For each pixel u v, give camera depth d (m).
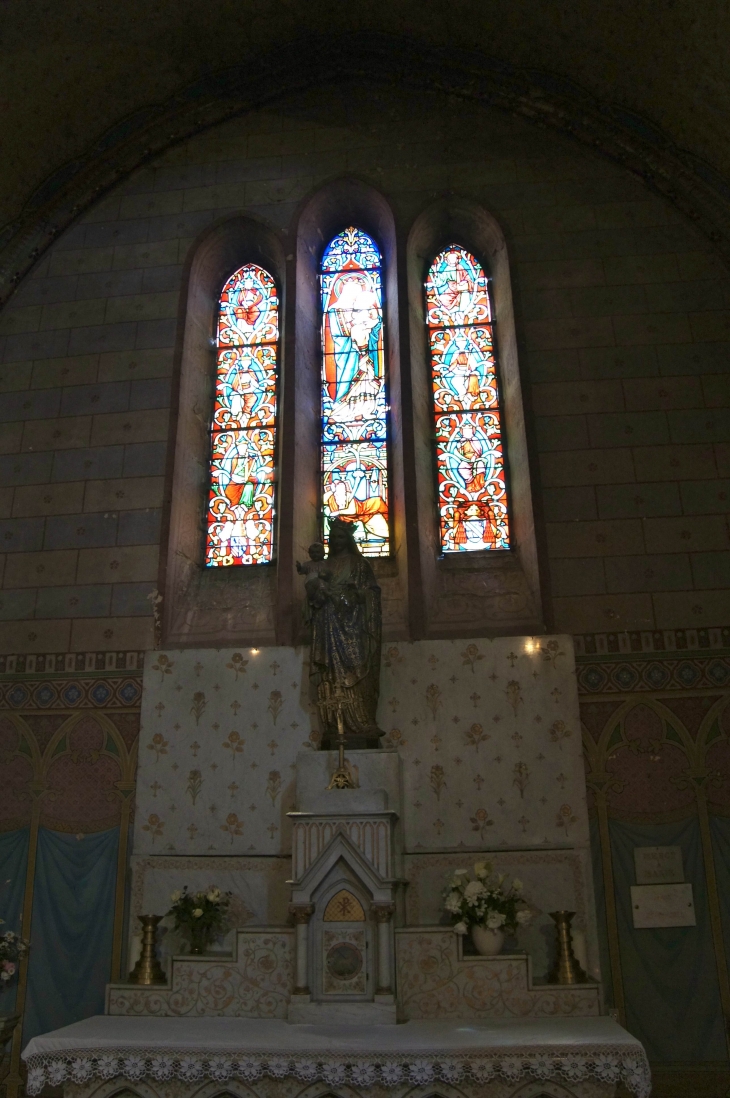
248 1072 7.63
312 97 13.97
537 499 11.44
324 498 12.57
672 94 12.22
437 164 13.51
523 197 13.13
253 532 12.40
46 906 10.43
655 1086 9.31
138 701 11.07
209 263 13.69
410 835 10.21
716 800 10.10
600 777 10.30
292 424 12.26
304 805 9.62
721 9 10.92
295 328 12.87
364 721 10.31
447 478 12.40
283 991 8.98
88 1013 10.02
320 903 8.86
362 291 13.66
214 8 12.91
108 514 11.94
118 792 10.77
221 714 10.91
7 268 13.28
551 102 13.38
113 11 12.30
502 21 12.91
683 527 11.17
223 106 13.95
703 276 12.41
